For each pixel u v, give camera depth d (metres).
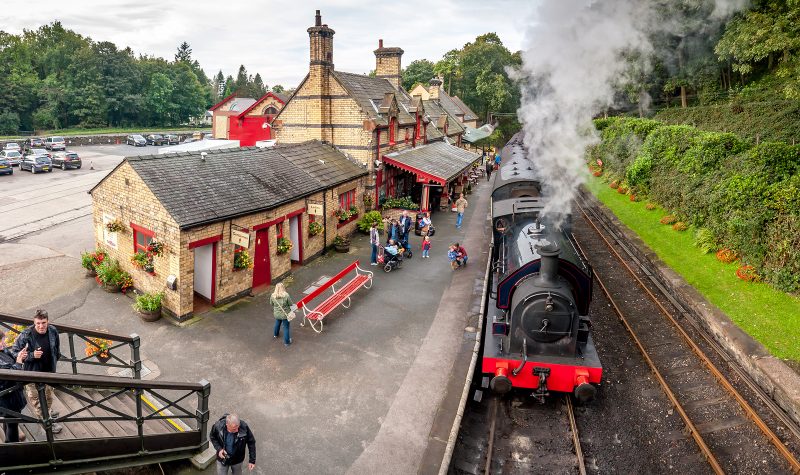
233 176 15.12
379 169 22.66
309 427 8.84
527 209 12.77
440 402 9.67
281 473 7.77
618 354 11.52
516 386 9.66
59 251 17.61
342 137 21.98
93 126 79.56
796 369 9.84
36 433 6.67
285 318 11.48
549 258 9.19
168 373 10.28
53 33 104.88
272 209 14.96
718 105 29.06
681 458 8.26
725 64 29.19
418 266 17.44
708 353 11.27
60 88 77.88
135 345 8.37
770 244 13.09
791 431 8.59
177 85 95.88
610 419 9.30
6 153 39.34
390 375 10.53
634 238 18.66
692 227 17.36
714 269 14.60
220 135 57.81
